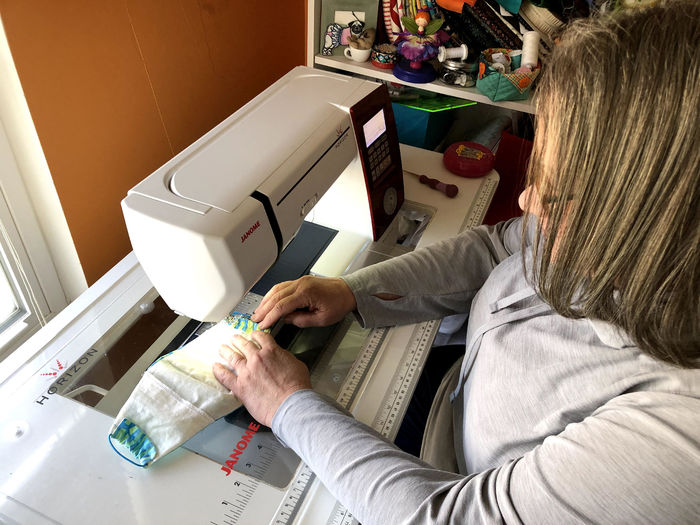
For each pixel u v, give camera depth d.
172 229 0.72
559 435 0.55
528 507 0.52
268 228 0.80
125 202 0.75
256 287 1.04
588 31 0.46
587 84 0.44
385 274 0.98
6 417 0.79
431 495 0.61
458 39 1.43
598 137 0.44
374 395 0.87
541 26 1.33
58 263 1.29
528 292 0.76
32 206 1.17
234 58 1.55
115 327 0.93
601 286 0.50
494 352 0.75
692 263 0.43
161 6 1.22
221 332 0.90
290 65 1.88
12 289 1.24
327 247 1.15
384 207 1.16
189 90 1.41
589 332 0.63
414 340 0.97
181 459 0.76
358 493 0.65
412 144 1.63
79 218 1.21
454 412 0.92
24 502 0.70
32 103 1.01
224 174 0.81
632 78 0.42
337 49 1.50
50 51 1.01
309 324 0.93
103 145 1.20
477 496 0.58
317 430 0.71
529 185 0.56
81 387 0.84
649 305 0.47
